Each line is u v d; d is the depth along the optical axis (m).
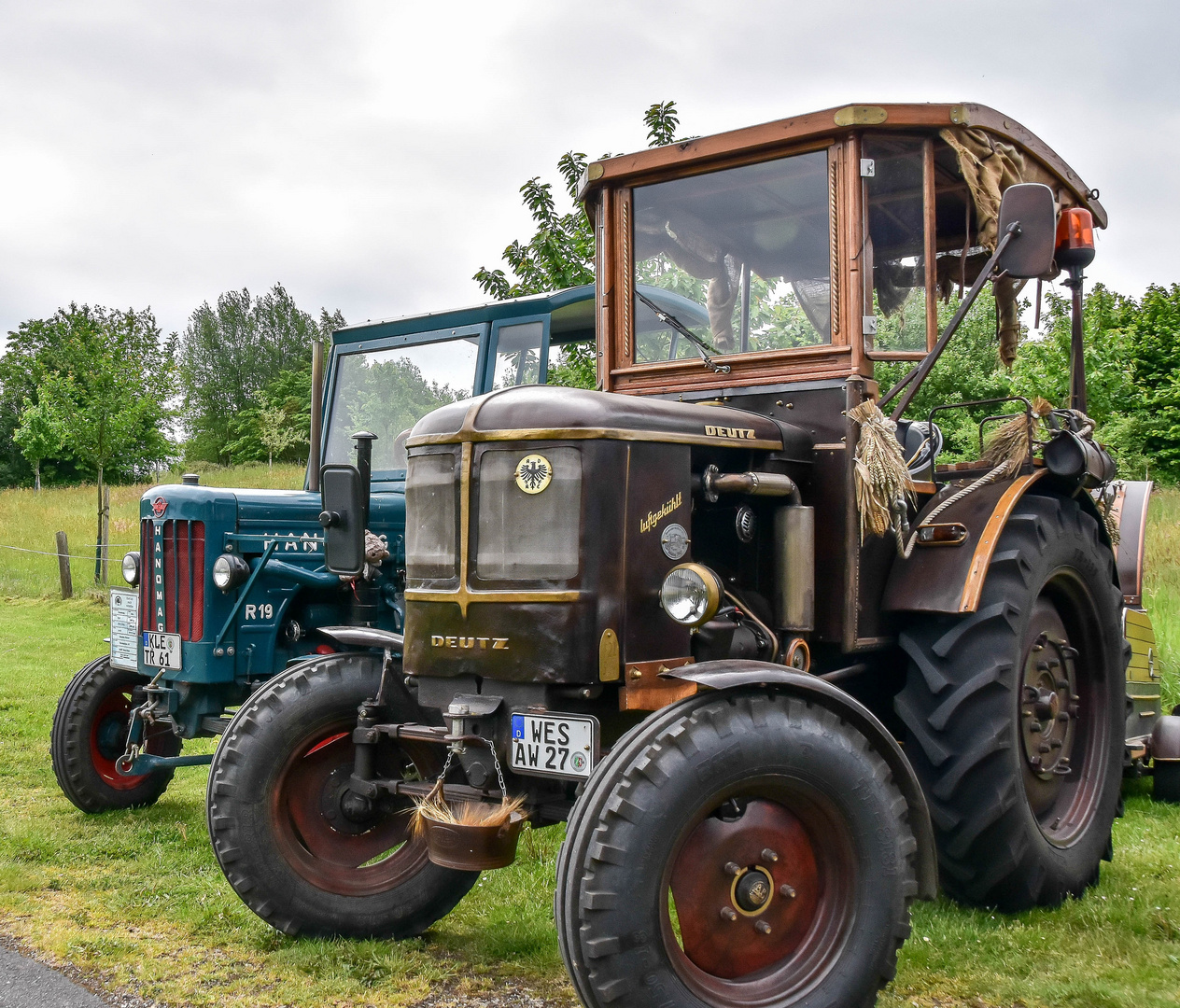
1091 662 4.27
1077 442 3.94
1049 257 3.45
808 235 3.72
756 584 3.47
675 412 3.19
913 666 3.69
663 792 2.49
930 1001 2.98
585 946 2.42
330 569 3.94
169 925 3.68
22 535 17.66
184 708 4.99
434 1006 2.99
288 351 57.59
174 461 28.08
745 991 2.62
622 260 4.13
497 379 5.66
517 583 2.95
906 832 2.80
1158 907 3.67
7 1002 2.99
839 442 3.58
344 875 3.56
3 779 5.93
